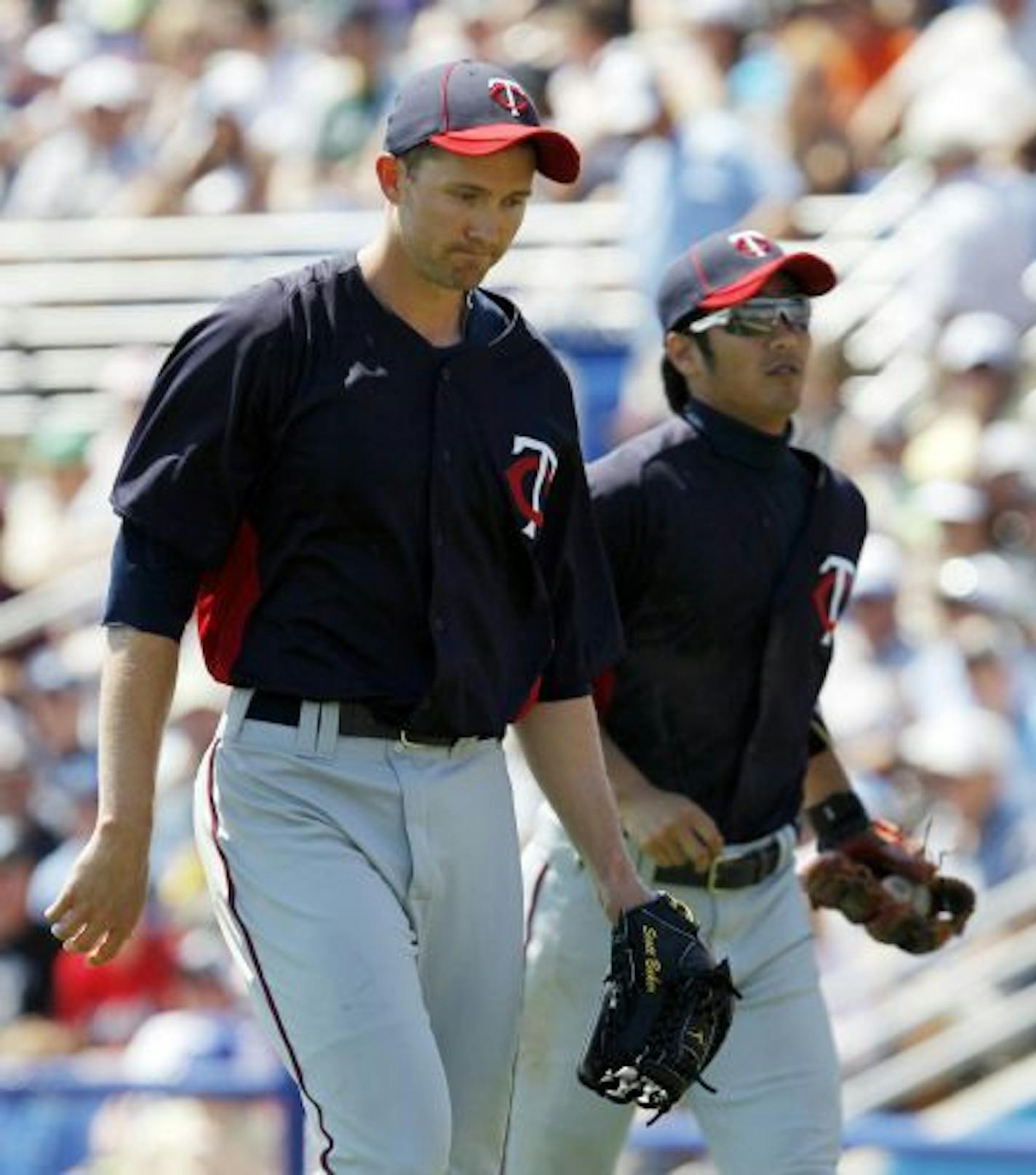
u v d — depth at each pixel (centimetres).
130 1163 2795
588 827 1661
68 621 3966
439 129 1545
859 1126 2652
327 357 1571
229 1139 2786
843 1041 2981
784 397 1894
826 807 2008
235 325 1565
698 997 1608
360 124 4678
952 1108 2967
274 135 4662
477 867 1620
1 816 3550
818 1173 1861
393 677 1580
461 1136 1639
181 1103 2797
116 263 4572
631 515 1884
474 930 1627
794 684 1916
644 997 1606
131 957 3325
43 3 5141
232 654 1588
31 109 4981
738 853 1908
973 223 3916
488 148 1530
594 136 4378
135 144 4762
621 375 4234
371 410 1570
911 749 3175
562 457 1638
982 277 3903
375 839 1584
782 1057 1883
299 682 1572
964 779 3122
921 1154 2633
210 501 1566
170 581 1567
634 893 1639
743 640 1902
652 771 1917
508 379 1611
